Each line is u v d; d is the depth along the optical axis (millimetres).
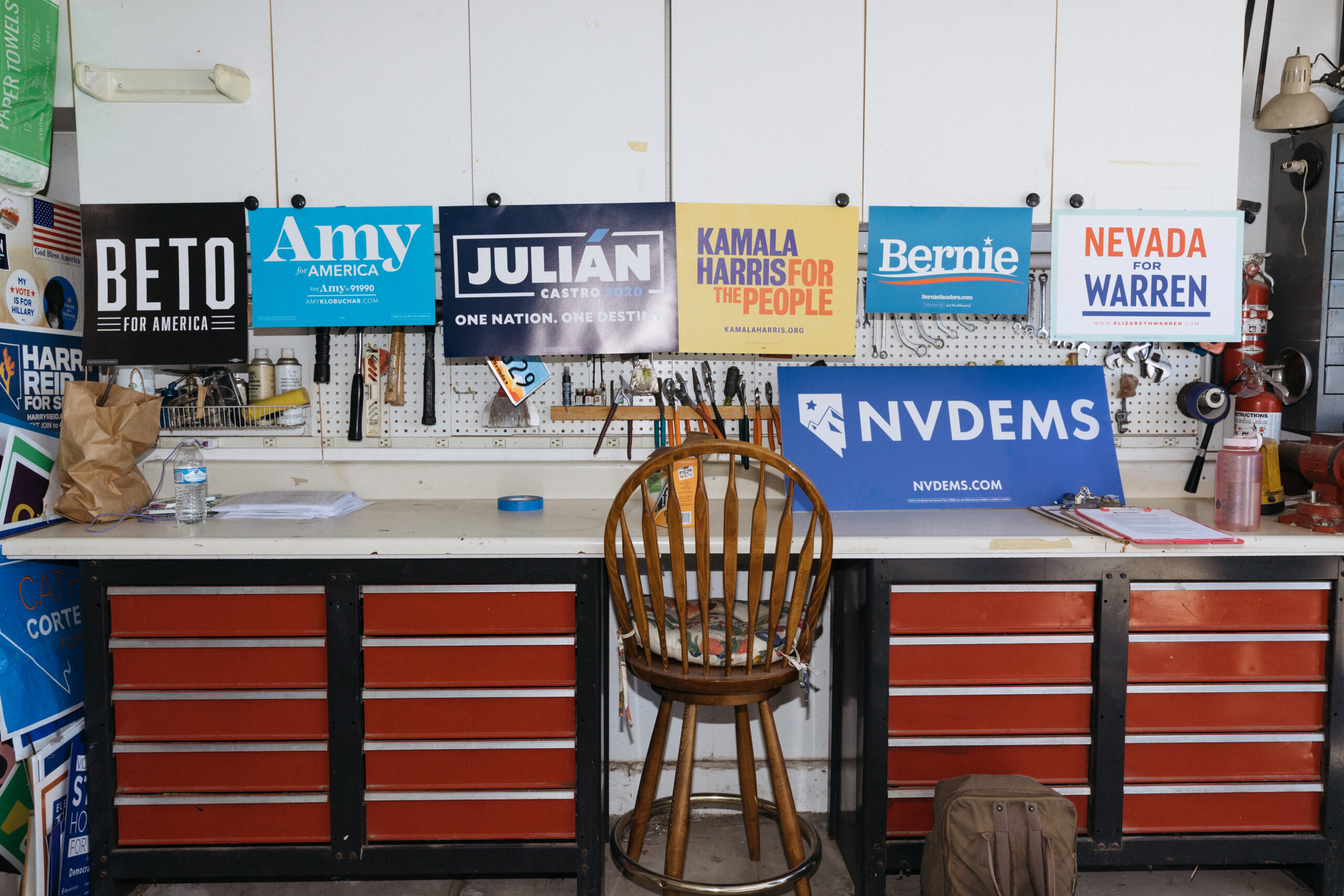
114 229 1883
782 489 2113
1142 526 1720
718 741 2207
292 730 1665
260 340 2189
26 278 1811
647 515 1483
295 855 1670
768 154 1887
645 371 2094
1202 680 1698
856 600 1807
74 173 2219
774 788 1663
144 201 1879
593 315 1928
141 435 1813
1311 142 2098
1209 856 1721
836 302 1939
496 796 1674
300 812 1675
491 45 1858
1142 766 1711
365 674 1663
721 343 1945
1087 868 1885
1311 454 1834
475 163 1883
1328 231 2057
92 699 1641
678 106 1871
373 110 1869
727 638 1490
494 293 1921
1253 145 2256
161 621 1649
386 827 1684
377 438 2186
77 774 1792
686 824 1608
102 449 1749
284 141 1872
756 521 1477
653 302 1926
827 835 2117
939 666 1692
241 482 2154
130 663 1652
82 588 1634
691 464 1850
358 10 1849
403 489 2160
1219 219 1941
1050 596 1688
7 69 1703
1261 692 1700
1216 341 2012
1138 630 1688
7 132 1714
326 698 1656
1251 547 1632
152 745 1654
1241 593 1688
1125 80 1892
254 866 1673
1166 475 2176
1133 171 1913
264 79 1859
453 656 1659
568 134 1882
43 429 1856
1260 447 1732
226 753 1667
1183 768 1713
